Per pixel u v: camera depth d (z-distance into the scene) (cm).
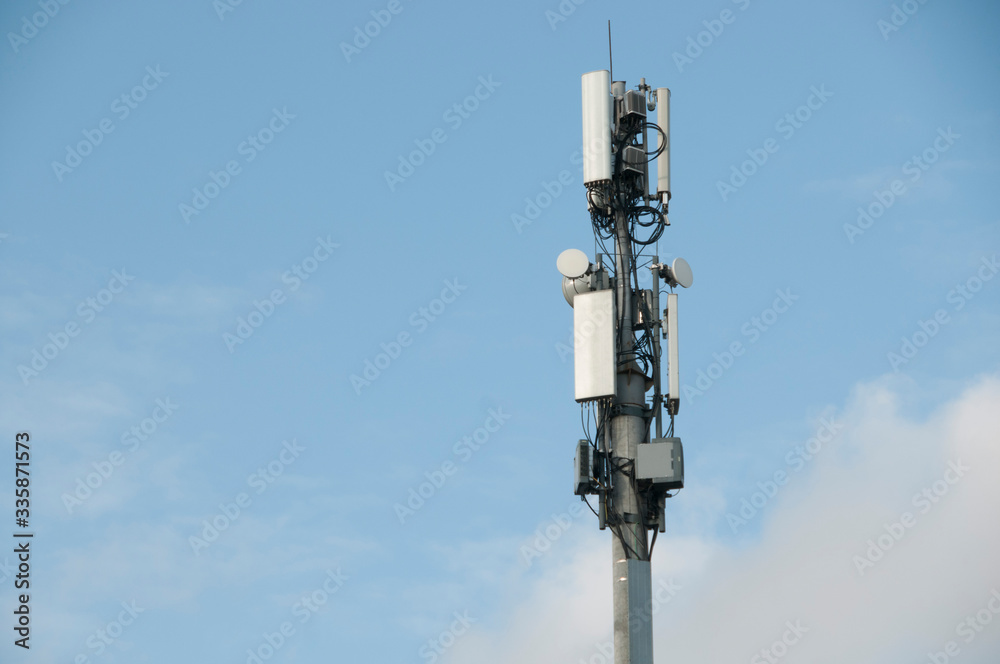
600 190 6319
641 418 6122
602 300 6078
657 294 6269
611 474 6009
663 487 5969
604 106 6372
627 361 6150
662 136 6488
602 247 6350
